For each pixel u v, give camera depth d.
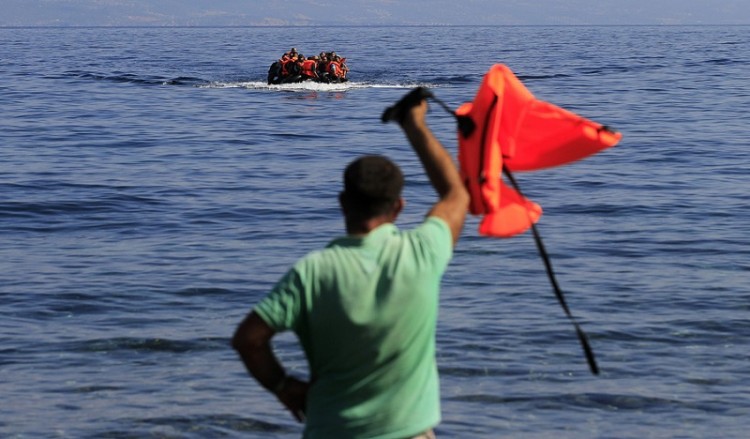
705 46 156.62
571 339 16.95
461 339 16.91
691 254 23.23
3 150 41.59
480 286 20.36
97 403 14.33
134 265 22.48
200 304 19.39
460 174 7.48
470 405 14.20
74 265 22.50
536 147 7.54
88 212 28.70
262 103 61.97
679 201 29.92
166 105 61.03
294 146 43.03
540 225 26.48
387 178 6.96
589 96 64.94
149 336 17.33
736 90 69.31
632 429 13.41
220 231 26.28
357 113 55.69
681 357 16.14
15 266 22.39
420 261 6.87
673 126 49.09
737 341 16.94
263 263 22.75
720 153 39.94
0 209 28.91
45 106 60.69
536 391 14.68
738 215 27.78
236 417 13.78
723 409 14.07
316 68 75.31
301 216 28.17
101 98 65.88
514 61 106.31
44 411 14.04
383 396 6.97
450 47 154.88
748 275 21.25
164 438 13.16
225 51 145.25
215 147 42.69
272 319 6.83
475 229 25.45
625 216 27.72
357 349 6.88
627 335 17.19
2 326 17.92
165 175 35.25
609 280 20.83
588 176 34.38
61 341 17.09
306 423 7.15
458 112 7.48
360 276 6.83
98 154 40.59
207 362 16.06
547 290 20.06
